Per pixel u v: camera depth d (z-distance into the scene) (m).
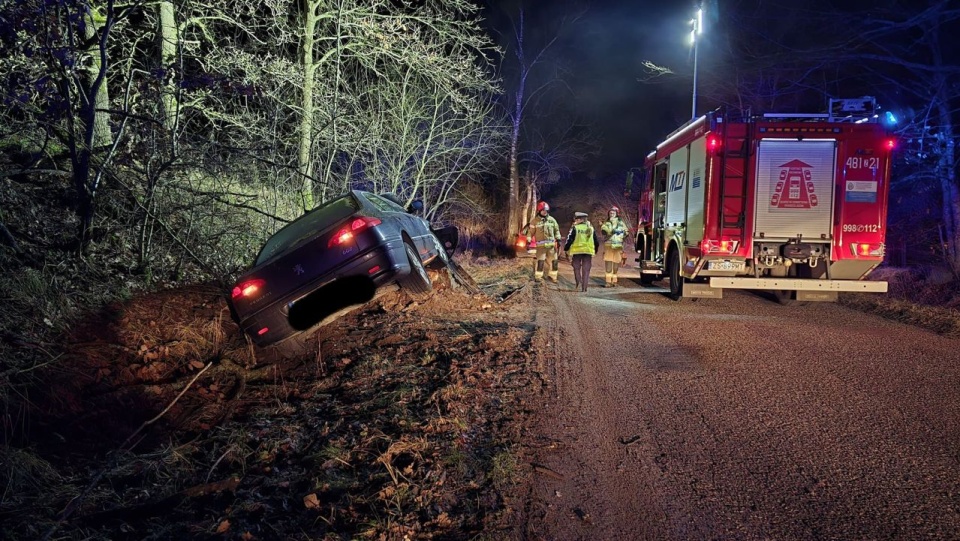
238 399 5.66
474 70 13.51
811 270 9.95
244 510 3.77
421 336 7.07
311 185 11.68
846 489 3.94
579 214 12.27
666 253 11.98
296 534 3.46
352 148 13.05
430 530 3.51
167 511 3.83
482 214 23.77
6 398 4.57
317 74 12.29
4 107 6.87
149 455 4.50
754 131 9.45
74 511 3.75
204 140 9.27
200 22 10.34
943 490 3.90
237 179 10.13
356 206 7.10
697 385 5.95
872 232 9.48
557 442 4.62
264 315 6.30
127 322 6.55
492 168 25.52
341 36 12.26
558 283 13.79
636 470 4.24
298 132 11.58
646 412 5.25
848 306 10.78
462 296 9.23
